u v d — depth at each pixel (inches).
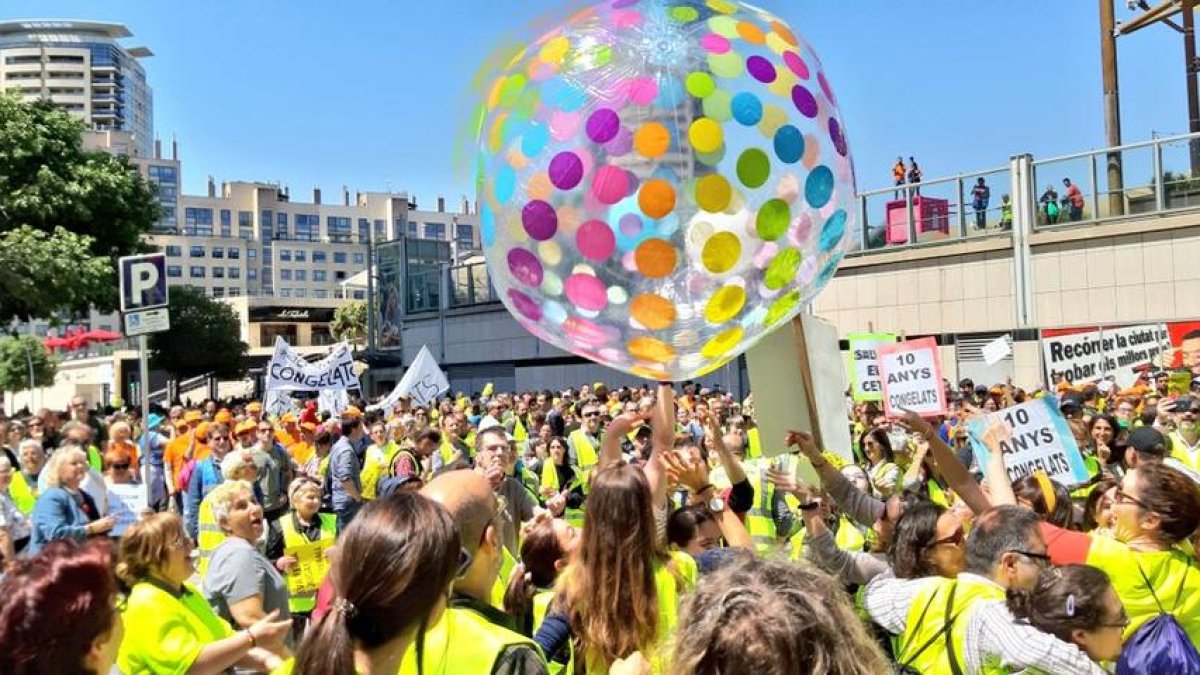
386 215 6584.6
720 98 159.5
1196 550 160.2
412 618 97.8
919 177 971.3
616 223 158.6
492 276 181.3
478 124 177.8
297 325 3742.6
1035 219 859.4
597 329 169.0
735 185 158.9
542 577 168.4
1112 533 169.9
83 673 109.7
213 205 6141.7
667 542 178.5
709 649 73.0
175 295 2266.2
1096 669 127.7
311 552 287.9
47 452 592.7
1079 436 354.9
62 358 3085.6
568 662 140.6
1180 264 775.7
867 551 223.6
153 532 177.5
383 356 1603.1
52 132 1183.6
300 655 96.6
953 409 537.6
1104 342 598.2
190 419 563.8
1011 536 145.7
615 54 161.6
